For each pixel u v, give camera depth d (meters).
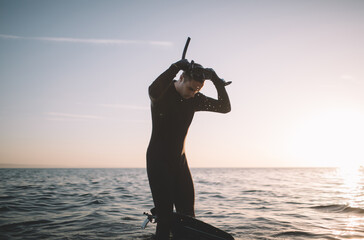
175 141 2.33
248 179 25.66
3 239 3.43
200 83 2.19
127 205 6.93
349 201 7.62
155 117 2.29
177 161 2.37
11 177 28.62
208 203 7.49
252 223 4.47
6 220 4.76
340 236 3.54
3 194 9.72
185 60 2.10
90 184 17.16
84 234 3.67
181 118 2.32
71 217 5.06
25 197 8.71
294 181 21.64
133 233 3.72
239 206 6.83
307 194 10.17
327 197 8.98
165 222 2.20
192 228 2.31
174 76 2.05
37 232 3.83
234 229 3.98
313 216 5.21
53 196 9.13
